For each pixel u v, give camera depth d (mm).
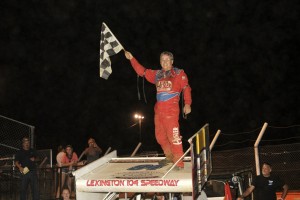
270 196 9391
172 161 6383
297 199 12375
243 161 13867
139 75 6430
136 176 5605
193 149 5125
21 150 10828
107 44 6531
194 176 5137
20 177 11391
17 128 13594
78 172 5734
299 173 14391
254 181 9469
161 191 5344
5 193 11477
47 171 11914
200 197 6457
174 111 6012
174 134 5965
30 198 11820
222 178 9000
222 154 14289
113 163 6887
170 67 6148
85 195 5840
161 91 6070
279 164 14539
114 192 5961
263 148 14703
